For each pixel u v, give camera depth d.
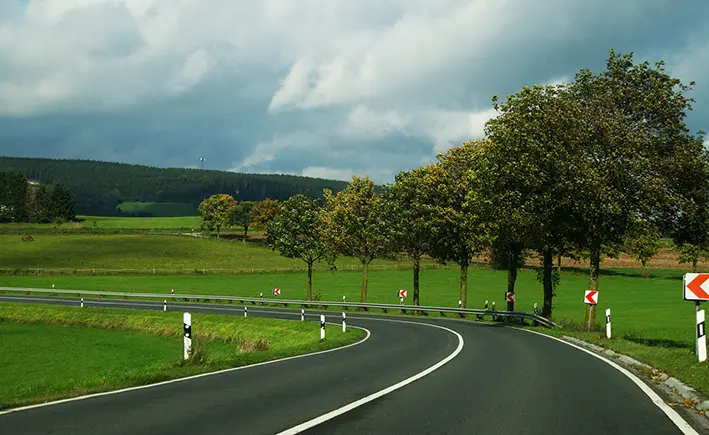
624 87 28.52
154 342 38.03
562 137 27.73
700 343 13.88
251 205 154.88
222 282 81.25
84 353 33.75
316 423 8.12
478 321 40.66
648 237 28.61
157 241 126.81
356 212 54.25
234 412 8.84
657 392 11.01
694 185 27.42
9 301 57.47
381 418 8.51
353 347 21.91
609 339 22.28
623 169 26.05
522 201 28.89
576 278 87.56
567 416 8.75
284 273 91.25
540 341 23.72
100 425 7.84
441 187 42.88
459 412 9.00
